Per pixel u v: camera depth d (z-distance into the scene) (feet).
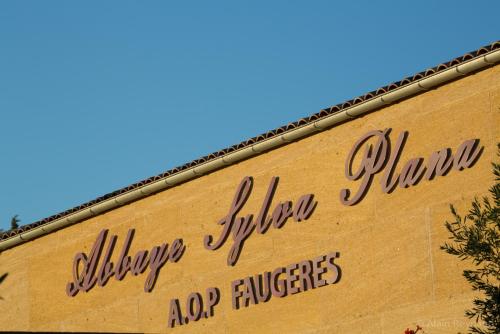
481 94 64.49
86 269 83.61
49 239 87.30
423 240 65.26
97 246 83.35
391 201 67.10
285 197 72.38
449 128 65.41
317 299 69.41
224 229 75.25
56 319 84.99
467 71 64.85
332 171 70.23
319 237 70.03
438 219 64.90
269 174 73.67
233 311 73.67
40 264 87.35
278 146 73.36
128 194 81.30
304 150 71.97
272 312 71.56
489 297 61.57
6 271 89.61
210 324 74.79
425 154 66.13
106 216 83.61
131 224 81.61
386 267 66.59
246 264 73.51
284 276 71.31
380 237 67.21
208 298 75.15
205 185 77.36
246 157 74.84
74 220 85.10
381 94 68.03
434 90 66.49
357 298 67.51
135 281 80.23
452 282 63.67
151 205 80.59
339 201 69.46
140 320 79.15
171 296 77.61
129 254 81.15
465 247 58.85
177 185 79.15
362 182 68.59
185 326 76.33
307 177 71.51
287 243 71.61
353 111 69.15
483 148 63.87
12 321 88.02
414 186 66.23
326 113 70.74
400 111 67.72
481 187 63.46
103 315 81.76
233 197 75.36
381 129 68.39
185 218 78.07
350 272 68.13
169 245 78.59
